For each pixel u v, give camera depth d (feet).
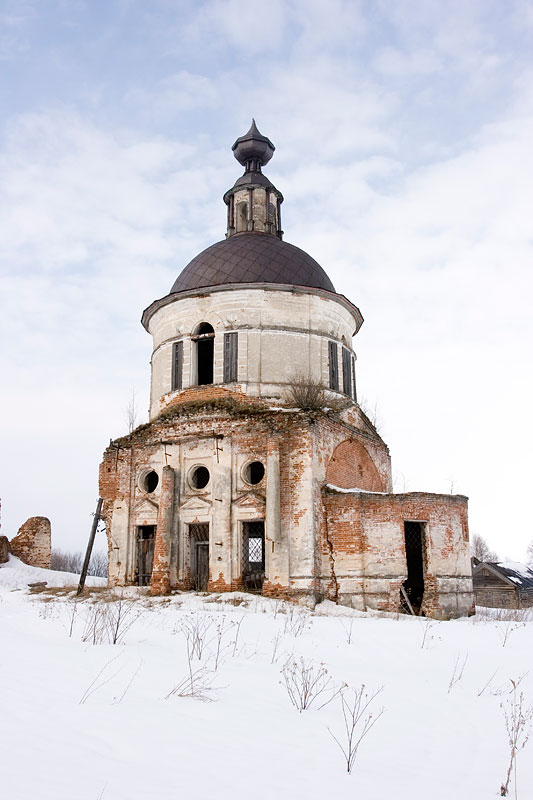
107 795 17.20
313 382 86.94
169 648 39.91
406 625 57.21
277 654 40.78
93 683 28.96
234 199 103.24
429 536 78.07
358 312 96.02
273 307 87.40
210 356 97.30
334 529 76.48
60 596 78.43
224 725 24.77
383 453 96.94
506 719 26.91
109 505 88.43
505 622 64.49
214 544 78.23
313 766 21.26
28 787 17.16
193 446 82.99
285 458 77.25
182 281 92.53
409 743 24.62
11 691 26.43
